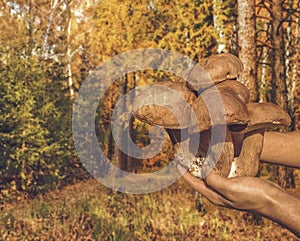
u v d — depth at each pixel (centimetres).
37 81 1403
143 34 1203
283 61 1234
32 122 1372
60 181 1501
